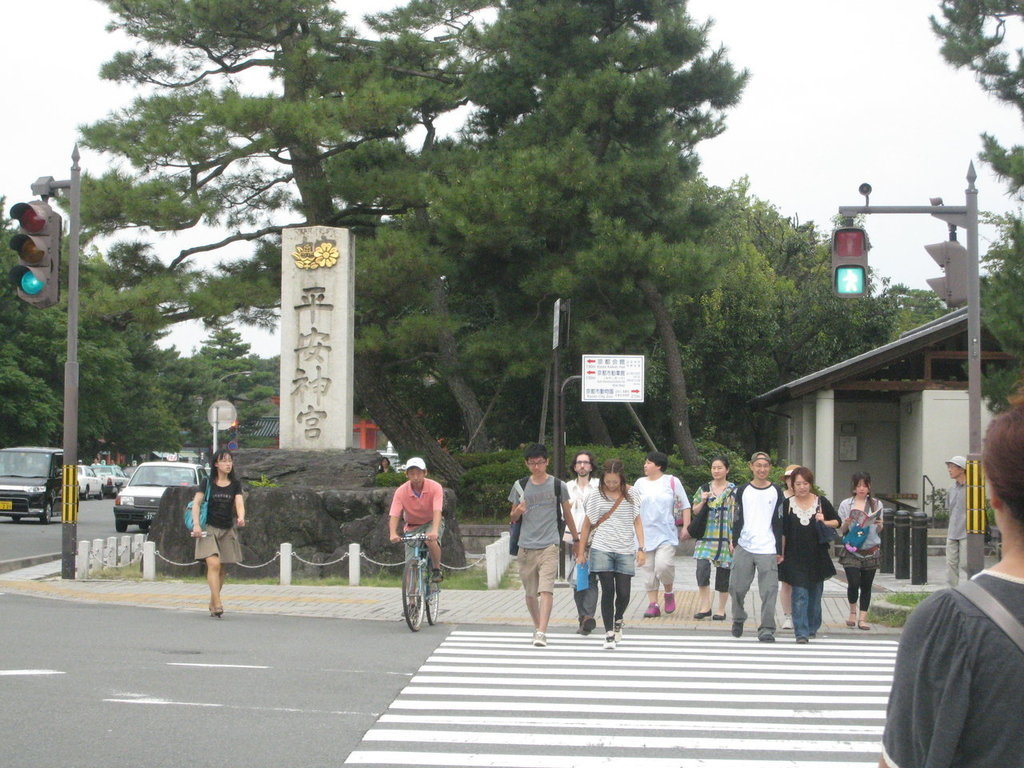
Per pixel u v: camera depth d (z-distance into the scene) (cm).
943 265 1480
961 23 2320
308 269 2123
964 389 2859
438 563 1329
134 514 3150
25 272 1488
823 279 4228
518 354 2717
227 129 2478
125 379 6462
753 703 884
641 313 2814
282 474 2047
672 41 2686
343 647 1141
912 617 278
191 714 784
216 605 1386
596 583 1280
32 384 5316
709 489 1507
